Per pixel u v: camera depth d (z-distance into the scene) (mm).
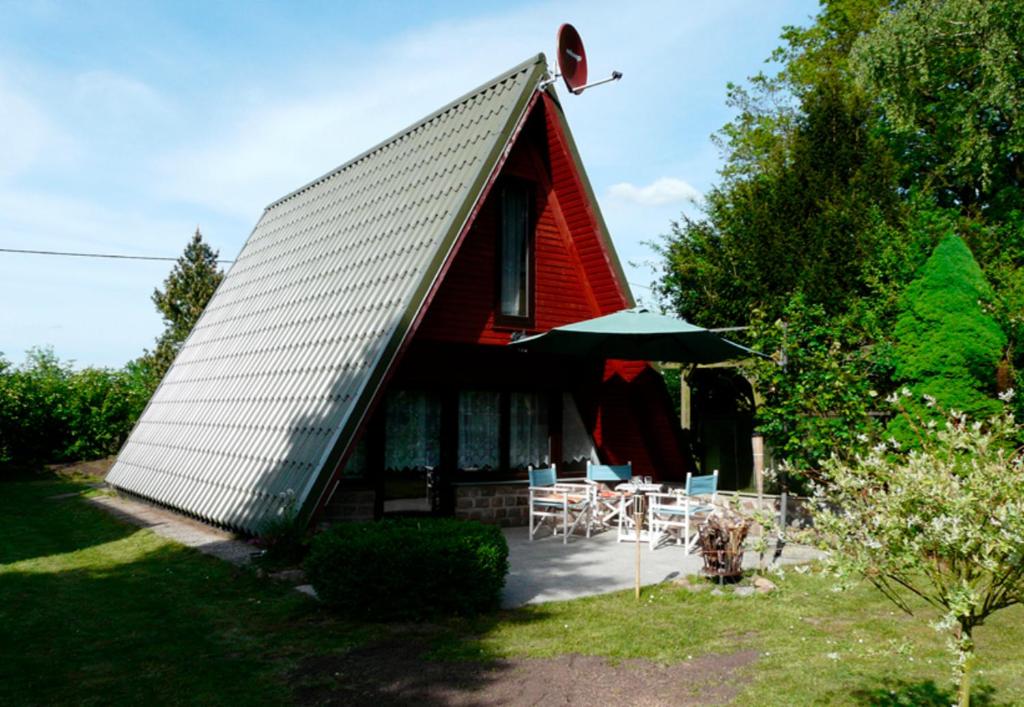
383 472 13094
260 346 15047
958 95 22922
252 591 8992
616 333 11750
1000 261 16062
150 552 11430
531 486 13109
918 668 6465
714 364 15852
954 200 25406
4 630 7617
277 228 19484
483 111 13844
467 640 7238
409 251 12500
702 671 6445
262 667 6570
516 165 14656
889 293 12977
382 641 7230
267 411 12828
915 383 12094
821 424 11820
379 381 10844
